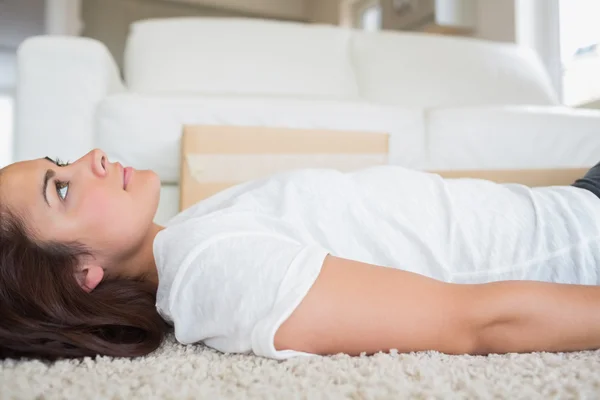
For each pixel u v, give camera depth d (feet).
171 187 4.72
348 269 2.04
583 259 2.48
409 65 6.52
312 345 1.99
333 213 2.58
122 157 4.43
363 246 2.54
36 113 4.24
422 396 1.54
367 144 4.71
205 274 2.14
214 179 4.24
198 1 12.67
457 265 2.51
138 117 4.39
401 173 2.84
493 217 2.60
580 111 5.56
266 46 6.20
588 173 3.06
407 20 9.37
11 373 1.88
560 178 4.78
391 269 2.09
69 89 4.30
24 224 2.20
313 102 4.85
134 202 2.46
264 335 1.91
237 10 13.15
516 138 5.16
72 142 4.28
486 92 6.56
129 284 2.49
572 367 1.79
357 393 1.60
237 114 4.61
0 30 10.80
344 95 6.25
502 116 5.18
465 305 1.97
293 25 6.56
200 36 6.07
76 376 1.86
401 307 1.96
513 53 7.06
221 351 2.18
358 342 1.98
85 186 2.36
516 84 6.74
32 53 4.26
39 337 2.17
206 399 1.57
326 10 13.29
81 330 2.24
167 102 4.50
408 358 1.87
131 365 2.05
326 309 1.95
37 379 1.78
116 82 5.13
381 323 1.96
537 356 1.94
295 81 6.07
